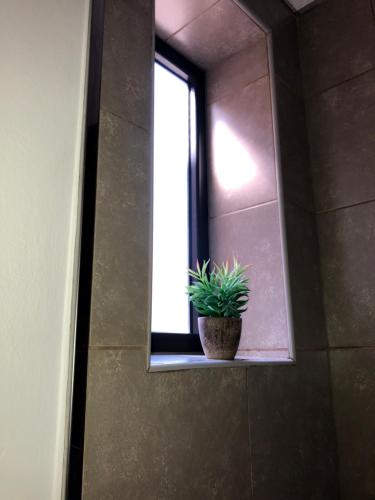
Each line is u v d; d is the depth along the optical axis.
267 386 1.07
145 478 0.73
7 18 0.71
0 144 0.66
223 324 1.05
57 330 0.67
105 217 0.76
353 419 1.27
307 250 1.38
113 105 0.83
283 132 1.39
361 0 1.50
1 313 0.62
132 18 0.92
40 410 0.63
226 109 1.53
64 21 0.79
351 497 1.24
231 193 1.45
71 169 0.74
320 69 1.57
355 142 1.42
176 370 0.83
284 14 1.58
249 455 0.97
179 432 0.81
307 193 1.46
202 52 1.54
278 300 1.25
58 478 0.63
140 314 0.79
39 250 0.67
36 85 0.72
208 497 0.85
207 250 1.46
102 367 0.70
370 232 1.34
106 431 0.69
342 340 1.34
